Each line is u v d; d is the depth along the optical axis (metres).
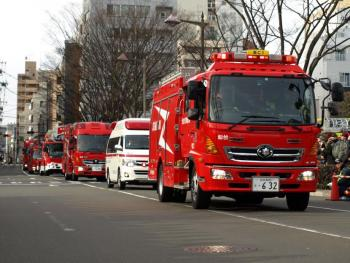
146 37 46.56
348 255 8.78
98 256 9.02
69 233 11.66
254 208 17.09
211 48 43.44
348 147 21.09
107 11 47.34
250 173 15.01
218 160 14.97
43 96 68.31
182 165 17.45
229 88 15.20
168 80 19.41
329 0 35.72
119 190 27.50
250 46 35.66
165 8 58.50
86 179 45.72
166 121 19.09
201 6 75.62
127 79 46.97
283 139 15.04
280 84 15.36
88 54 47.28
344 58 72.12
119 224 13.08
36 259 8.83
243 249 9.45
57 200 20.56
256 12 30.62
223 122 14.97
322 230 11.67
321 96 66.94
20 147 163.12
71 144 41.50
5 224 13.24
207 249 9.50
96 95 48.81
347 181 20.27
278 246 9.70
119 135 29.25
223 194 16.19
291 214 15.02
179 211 16.08
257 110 15.09
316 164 15.39
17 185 33.12
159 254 9.12
